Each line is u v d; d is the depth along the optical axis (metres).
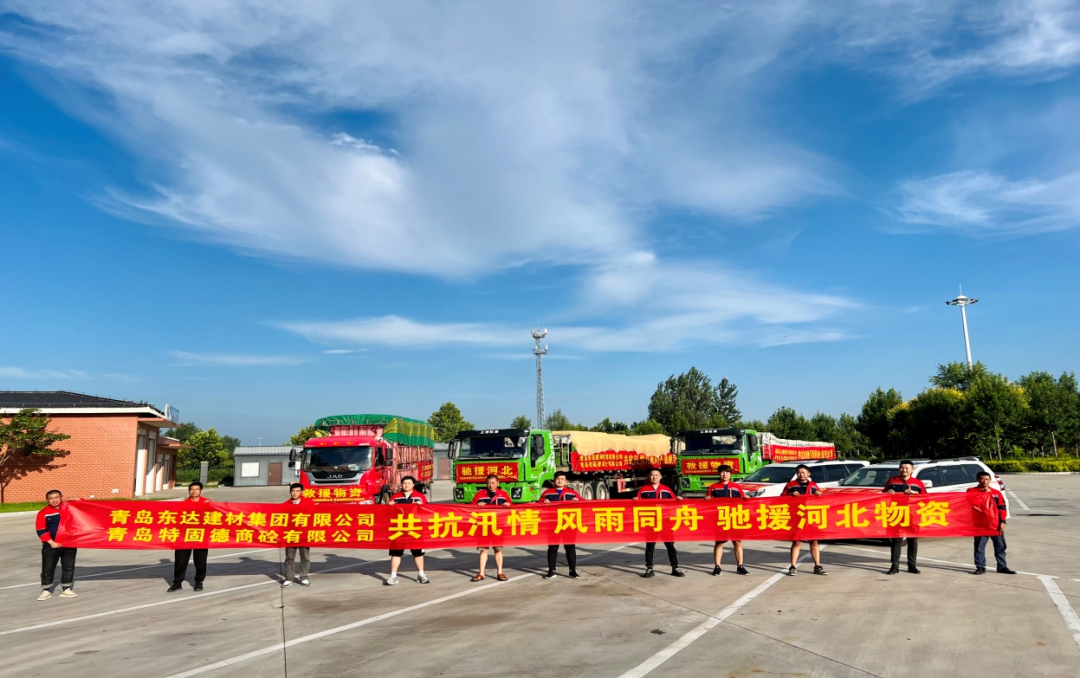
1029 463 48.09
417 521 11.24
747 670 6.32
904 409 64.75
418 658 6.95
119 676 6.64
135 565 14.09
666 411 90.38
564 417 84.31
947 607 8.62
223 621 8.84
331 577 12.00
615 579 11.07
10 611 9.87
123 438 34.09
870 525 11.13
